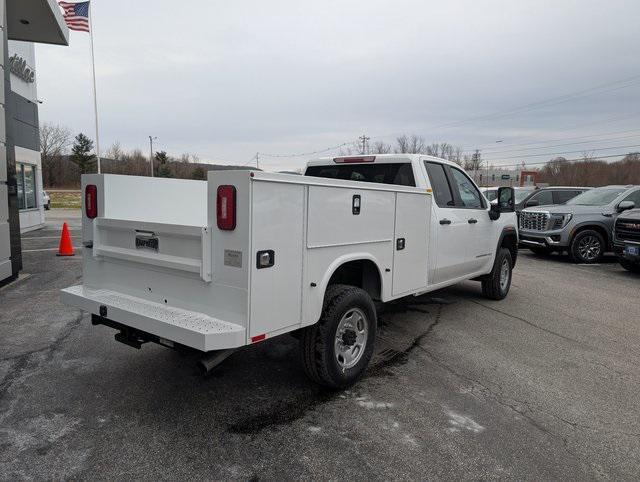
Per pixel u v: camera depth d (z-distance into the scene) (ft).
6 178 25.95
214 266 10.19
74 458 9.53
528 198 48.08
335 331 12.16
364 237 13.19
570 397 12.89
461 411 11.88
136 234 11.95
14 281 26.43
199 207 16.17
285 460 9.58
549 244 38.52
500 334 18.37
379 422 11.21
